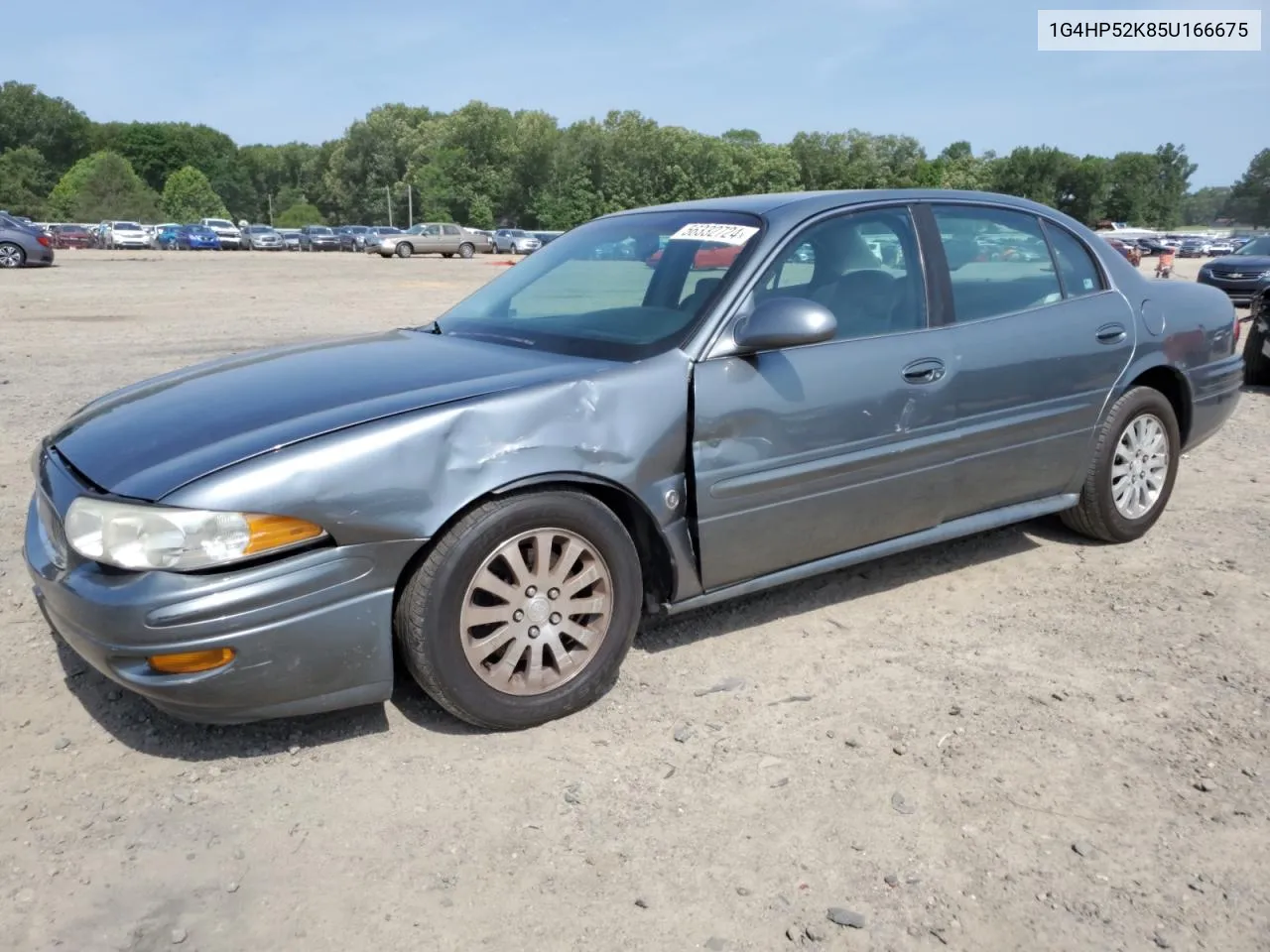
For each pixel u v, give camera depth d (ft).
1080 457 14.84
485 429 9.90
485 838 8.73
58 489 9.98
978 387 13.23
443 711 10.84
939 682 11.51
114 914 7.79
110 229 203.62
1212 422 16.84
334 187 425.28
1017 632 12.86
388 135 418.92
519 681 10.37
